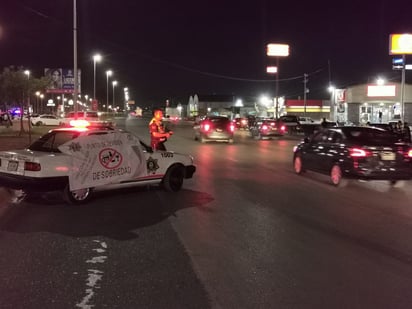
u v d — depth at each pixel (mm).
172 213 9281
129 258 6426
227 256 6559
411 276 5820
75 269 5957
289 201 10703
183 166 11820
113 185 10359
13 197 10773
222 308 4793
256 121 41125
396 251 6875
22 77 35062
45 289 5273
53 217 8859
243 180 13922
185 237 7527
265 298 5066
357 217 9102
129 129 51094
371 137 12969
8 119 48156
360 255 6668
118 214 9148
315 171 14211
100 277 5668
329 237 7621
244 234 7750
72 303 4887
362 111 61969
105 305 4840
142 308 4773
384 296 5160
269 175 15102
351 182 13602
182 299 5016
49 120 59812
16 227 8109
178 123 82250
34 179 9148
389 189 12586
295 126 44438
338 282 5586
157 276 5719
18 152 9797
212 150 25281
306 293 5227
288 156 21844
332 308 4824
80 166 9664
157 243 7176
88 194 10062
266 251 6816
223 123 31562
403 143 12742
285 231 7977
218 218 8898
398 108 60031
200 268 6035
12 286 5359
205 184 13055
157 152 11336
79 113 48469
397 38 41156
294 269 6039
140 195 11203
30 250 6773
